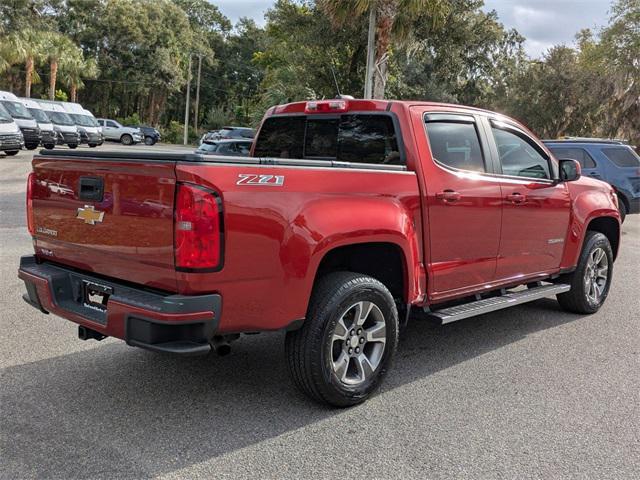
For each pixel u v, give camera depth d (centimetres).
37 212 408
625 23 2684
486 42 2508
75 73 5150
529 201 528
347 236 370
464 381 444
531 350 520
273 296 344
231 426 360
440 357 498
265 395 407
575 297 626
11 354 463
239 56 7100
